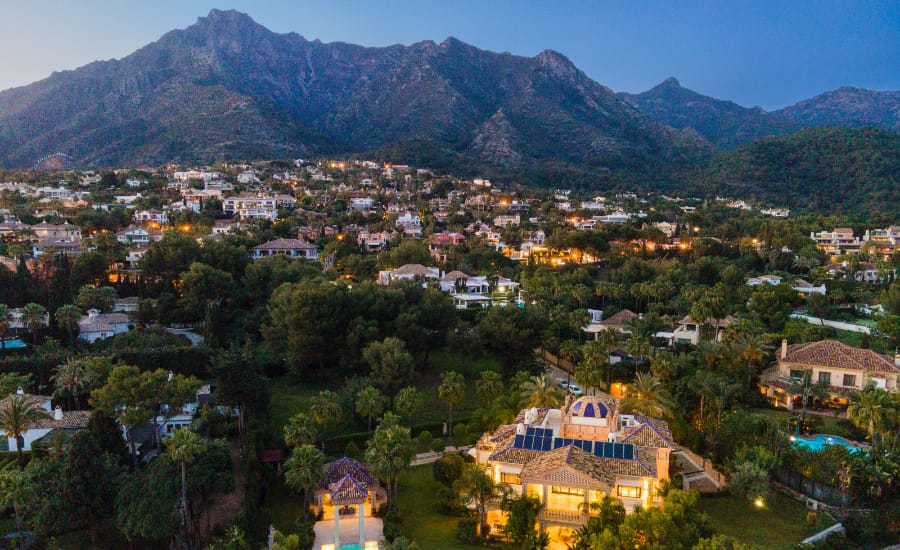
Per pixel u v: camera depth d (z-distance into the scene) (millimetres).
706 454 77750
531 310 110875
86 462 56719
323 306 103125
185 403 78375
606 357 96562
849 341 118688
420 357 112750
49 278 132875
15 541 57188
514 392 85312
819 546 56750
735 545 48125
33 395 86500
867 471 63375
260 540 58031
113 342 108562
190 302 126312
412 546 51531
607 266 182625
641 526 51062
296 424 67750
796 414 88062
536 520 58281
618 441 66562
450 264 183750
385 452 61875
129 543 57562
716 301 114500
